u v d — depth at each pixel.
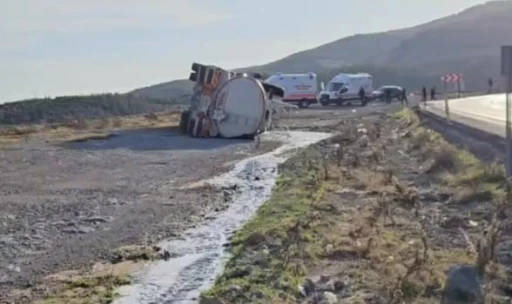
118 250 15.42
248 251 14.18
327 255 13.24
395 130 46.44
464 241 13.80
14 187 26.19
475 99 70.94
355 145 37.81
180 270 13.44
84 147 41.81
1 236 17.25
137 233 17.39
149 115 70.81
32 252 15.56
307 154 34.62
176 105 98.25
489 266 11.41
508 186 17.92
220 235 16.67
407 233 14.84
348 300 10.48
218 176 28.52
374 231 15.02
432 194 19.62
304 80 83.50
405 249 13.17
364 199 19.89
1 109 82.88
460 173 22.58
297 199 20.58
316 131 51.00
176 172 30.25
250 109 47.34
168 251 15.09
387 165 27.59
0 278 13.34
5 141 45.94
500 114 45.75
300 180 25.05
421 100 82.38
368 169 26.58
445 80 106.75
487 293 10.32
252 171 29.78
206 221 18.70
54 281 13.05
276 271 12.23
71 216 20.00
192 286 12.24
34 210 21.08
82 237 17.09
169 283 12.52
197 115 48.25
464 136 32.50
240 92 47.38
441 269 11.51
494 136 28.69
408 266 11.65
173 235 17.02
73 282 12.86
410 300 10.22
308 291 11.17
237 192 23.97
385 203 17.41
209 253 14.79
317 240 14.48
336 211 17.97
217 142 44.81
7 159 35.88
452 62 177.50
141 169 31.47
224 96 47.34
